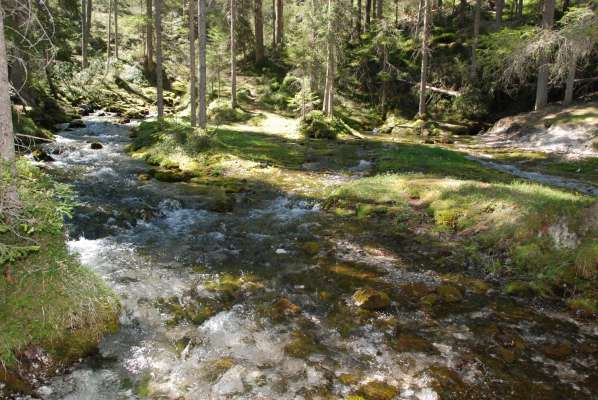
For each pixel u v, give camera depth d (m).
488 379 6.04
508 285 8.88
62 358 5.97
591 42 13.84
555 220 10.11
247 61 43.25
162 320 7.25
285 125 29.98
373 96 37.22
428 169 18.42
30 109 24.98
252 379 5.88
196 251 10.30
